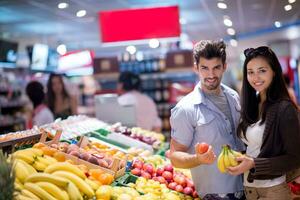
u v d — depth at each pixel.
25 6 7.77
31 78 11.94
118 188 2.92
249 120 2.79
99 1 7.62
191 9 8.80
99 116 5.84
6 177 1.91
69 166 2.71
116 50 16.47
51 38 12.59
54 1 7.37
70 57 11.48
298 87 15.50
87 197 2.60
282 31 13.42
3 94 10.91
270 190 2.68
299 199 3.13
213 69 2.83
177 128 2.98
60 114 5.85
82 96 14.08
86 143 3.76
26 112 11.01
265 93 2.69
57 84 6.02
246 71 2.77
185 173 3.85
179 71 9.52
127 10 6.52
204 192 3.07
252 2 7.78
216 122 2.95
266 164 2.53
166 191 3.24
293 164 2.57
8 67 11.11
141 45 12.77
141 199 2.82
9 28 10.46
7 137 3.25
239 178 3.04
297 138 2.55
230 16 9.68
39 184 2.45
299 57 15.44
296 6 8.05
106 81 12.30
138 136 4.84
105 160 3.24
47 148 3.06
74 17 9.21
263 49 2.68
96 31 11.70
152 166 3.71
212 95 3.03
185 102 3.00
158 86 9.74
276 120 2.59
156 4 8.20
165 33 6.45
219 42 2.86
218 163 2.58
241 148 3.01
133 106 5.79
